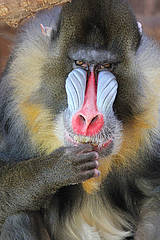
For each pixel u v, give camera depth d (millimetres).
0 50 16312
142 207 10797
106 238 10805
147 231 10367
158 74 10336
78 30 9648
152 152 10562
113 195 10844
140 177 10844
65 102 9844
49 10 10883
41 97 10008
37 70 10000
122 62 9820
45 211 10711
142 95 10109
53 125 10008
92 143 9273
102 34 9609
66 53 9727
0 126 10758
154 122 10352
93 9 9656
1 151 10742
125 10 9828
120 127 9797
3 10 9078
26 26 10719
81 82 9391
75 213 10727
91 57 9531
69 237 10711
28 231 10336
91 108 9031
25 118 10234
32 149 10375
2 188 9508
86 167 8969
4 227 10414
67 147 9219
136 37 10016
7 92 10414
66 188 10688
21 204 9500
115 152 9734
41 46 10062
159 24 19641
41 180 9281
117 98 9930
